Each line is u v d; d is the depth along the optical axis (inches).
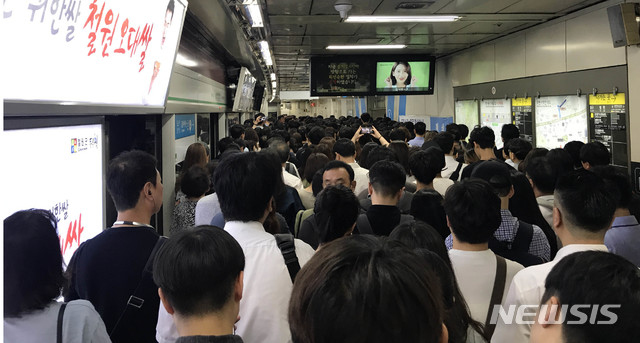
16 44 41.9
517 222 70.6
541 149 115.3
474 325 44.6
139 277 51.9
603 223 53.6
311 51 336.2
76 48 54.4
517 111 266.8
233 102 292.8
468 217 54.2
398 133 191.6
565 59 219.1
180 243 36.8
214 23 173.3
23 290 37.0
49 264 38.9
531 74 250.1
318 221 64.1
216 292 35.9
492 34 270.1
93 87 61.4
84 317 40.2
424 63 358.9
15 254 36.9
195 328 35.9
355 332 18.5
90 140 75.0
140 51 76.3
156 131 126.7
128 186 55.2
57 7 48.0
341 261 20.3
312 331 19.5
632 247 70.6
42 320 38.2
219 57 255.0
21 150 53.8
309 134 194.2
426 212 78.5
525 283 49.6
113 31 63.8
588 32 201.9
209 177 104.3
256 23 187.3
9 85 41.3
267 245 50.4
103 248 52.8
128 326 51.0
